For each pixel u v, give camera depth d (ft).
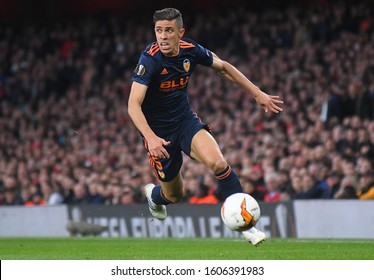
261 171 175.52
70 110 266.16
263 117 210.79
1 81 300.61
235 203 86.53
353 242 125.80
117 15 315.99
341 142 178.29
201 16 280.10
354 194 153.69
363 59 215.92
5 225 185.57
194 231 159.53
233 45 258.98
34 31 316.60
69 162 222.07
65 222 176.04
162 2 332.80
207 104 234.38
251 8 295.07
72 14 350.02
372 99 195.11
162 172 96.37
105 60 287.48
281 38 249.75
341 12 243.19
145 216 164.86
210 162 88.33
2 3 360.28
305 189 162.30
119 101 261.03
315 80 219.41
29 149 244.22
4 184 227.81
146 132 85.30
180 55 91.25
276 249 110.11
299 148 178.91
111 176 193.88
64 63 294.46
